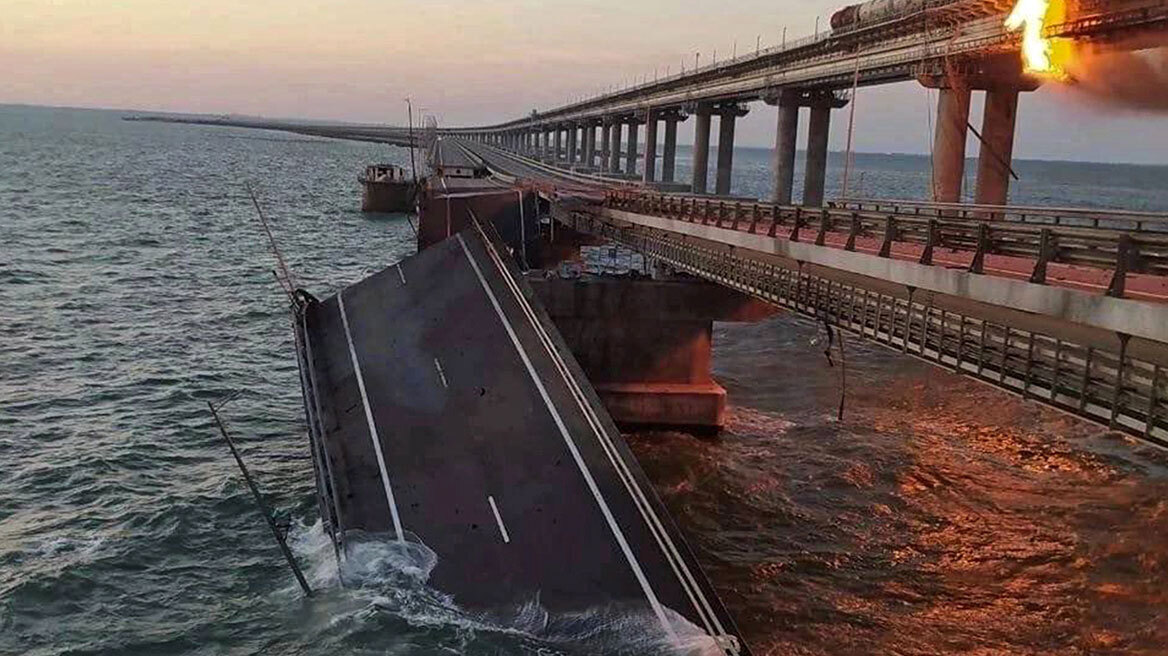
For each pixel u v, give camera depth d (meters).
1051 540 31.34
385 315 41.47
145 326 57.81
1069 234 21.64
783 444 41.22
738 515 33.28
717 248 44.47
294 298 47.38
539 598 23.94
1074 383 19.33
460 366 35.09
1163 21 34.62
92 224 107.81
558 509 26.69
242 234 109.12
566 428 30.30
